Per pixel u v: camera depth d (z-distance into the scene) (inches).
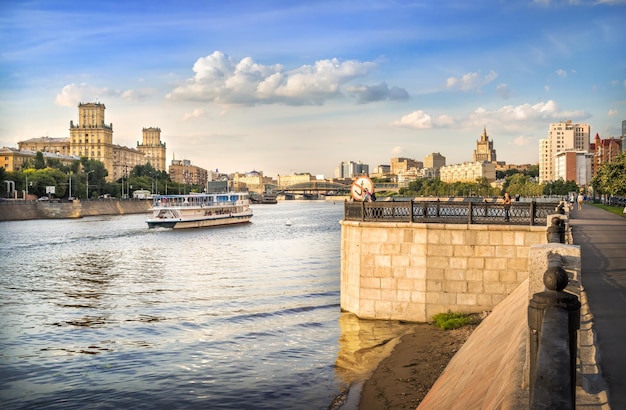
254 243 3026.6
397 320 938.7
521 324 465.7
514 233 888.3
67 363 866.1
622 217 1984.5
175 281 1689.2
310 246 2768.2
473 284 903.7
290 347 904.3
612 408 269.3
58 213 5959.6
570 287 311.7
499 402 308.3
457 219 937.5
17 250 2719.0
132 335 1030.4
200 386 749.3
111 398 716.7
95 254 2532.0
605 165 3390.7
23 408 690.2
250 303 1286.9
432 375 705.0
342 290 1042.7
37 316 1207.6
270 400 689.0
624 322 441.4
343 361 800.3
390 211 965.2
